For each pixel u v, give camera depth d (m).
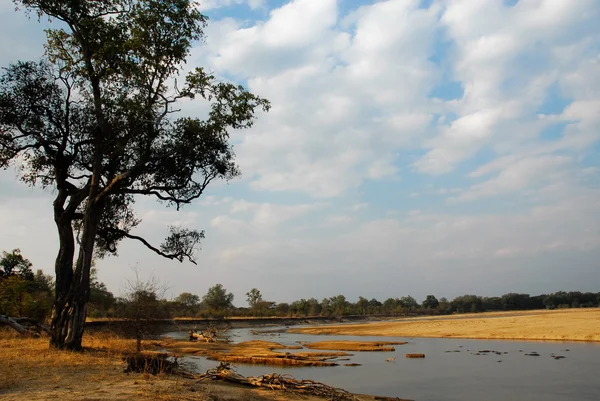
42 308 33.62
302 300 139.88
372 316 144.50
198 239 25.34
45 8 19.81
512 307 174.50
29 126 20.67
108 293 60.25
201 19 20.61
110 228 24.36
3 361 15.85
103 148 21.58
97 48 20.55
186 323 72.88
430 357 31.38
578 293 170.75
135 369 15.98
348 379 22.62
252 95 21.66
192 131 21.95
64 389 11.73
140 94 21.11
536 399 17.91
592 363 26.42
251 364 27.69
